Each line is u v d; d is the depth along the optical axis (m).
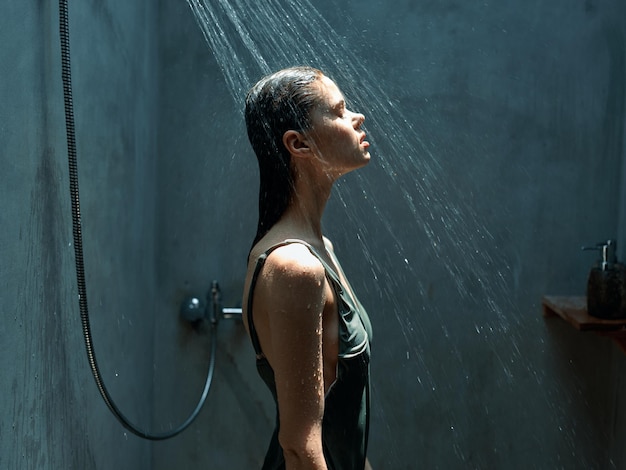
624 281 1.95
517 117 2.23
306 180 1.27
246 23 2.21
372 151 2.24
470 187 2.25
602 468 2.30
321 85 1.24
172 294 2.31
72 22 1.47
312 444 1.16
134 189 2.02
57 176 1.39
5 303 1.16
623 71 2.20
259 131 1.26
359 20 2.20
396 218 2.27
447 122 2.23
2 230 1.14
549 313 2.26
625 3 2.18
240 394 2.34
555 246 2.26
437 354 2.30
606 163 2.23
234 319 2.30
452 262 2.27
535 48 2.21
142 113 2.09
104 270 1.74
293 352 1.15
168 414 2.34
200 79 2.24
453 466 2.34
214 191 2.28
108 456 1.83
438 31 2.21
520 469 2.33
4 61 1.13
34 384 1.29
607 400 2.29
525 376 2.30
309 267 1.15
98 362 1.70
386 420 2.33
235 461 2.36
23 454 1.25
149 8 2.13
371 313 2.29
